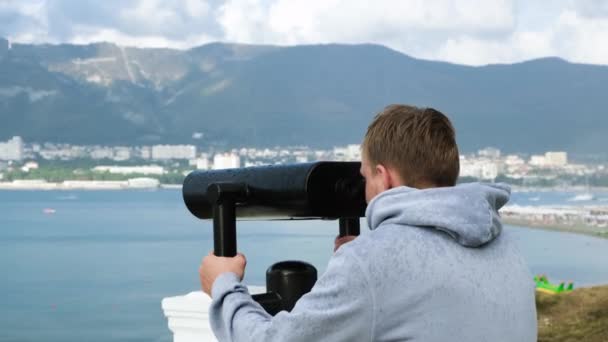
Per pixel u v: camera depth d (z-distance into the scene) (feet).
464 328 5.49
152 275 248.73
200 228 451.12
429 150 5.80
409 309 5.44
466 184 5.89
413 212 5.61
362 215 6.93
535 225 230.89
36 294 222.48
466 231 5.58
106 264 284.41
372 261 5.46
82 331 159.94
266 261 192.03
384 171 5.94
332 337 5.45
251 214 7.02
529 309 5.90
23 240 382.83
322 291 5.52
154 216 592.19
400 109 5.98
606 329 20.24
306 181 6.32
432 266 5.49
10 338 156.97
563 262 191.21
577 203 420.36
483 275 5.64
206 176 6.98
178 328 9.25
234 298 6.11
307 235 263.08
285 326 5.54
